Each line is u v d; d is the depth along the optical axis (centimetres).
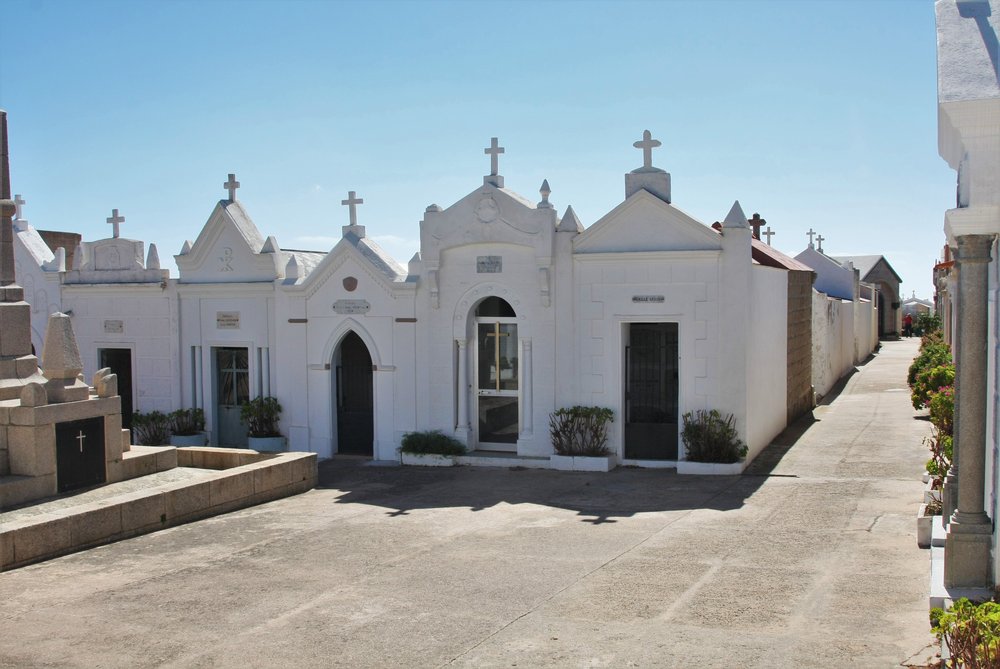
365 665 718
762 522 1181
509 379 1798
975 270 737
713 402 1602
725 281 1588
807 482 1454
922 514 1085
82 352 2173
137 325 2108
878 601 825
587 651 731
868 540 1057
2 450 1284
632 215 1645
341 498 1470
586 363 1691
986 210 692
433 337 1808
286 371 1956
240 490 1391
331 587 935
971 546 744
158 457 1478
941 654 633
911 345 5484
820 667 677
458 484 1566
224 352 2056
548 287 1702
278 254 1967
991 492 746
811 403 2442
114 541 1162
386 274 1838
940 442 1126
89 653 756
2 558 1017
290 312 1941
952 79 683
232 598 902
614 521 1229
